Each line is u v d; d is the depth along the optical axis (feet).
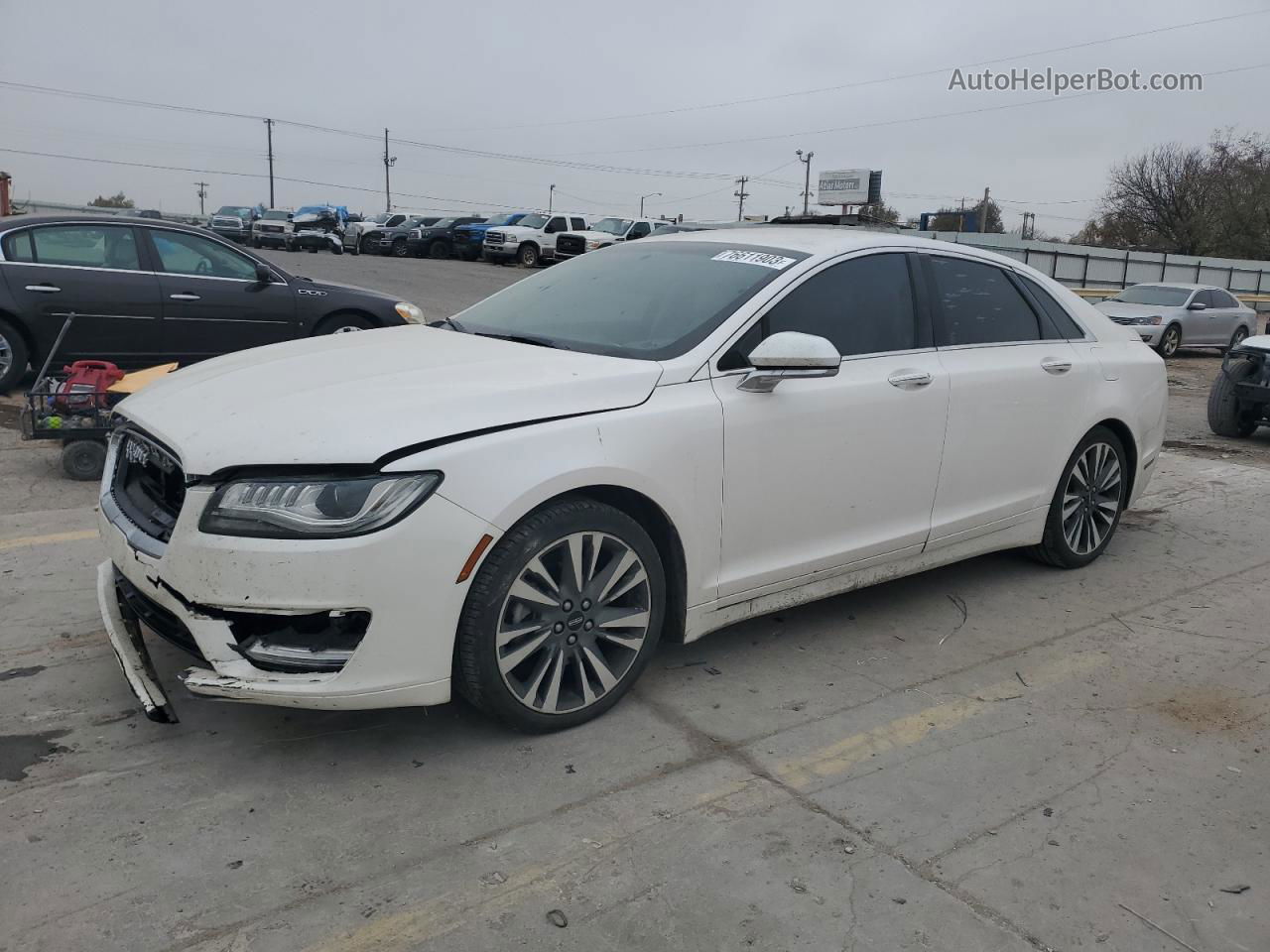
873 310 13.20
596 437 10.16
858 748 10.71
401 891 8.14
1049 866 8.81
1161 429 17.90
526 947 7.58
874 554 13.17
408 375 10.39
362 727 10.69
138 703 10.97
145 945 7.43
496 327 13.12
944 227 155.94
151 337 26.78
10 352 25.63
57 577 14.53
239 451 9.08
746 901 8.18
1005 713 11.66
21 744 10.07
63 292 25.61
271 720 10.76
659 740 10.68
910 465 13.24
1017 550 17.98
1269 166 170.19
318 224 132.57
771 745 10.69
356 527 8.91
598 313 12.66
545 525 9.86
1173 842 9.25
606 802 9.49
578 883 8.33
